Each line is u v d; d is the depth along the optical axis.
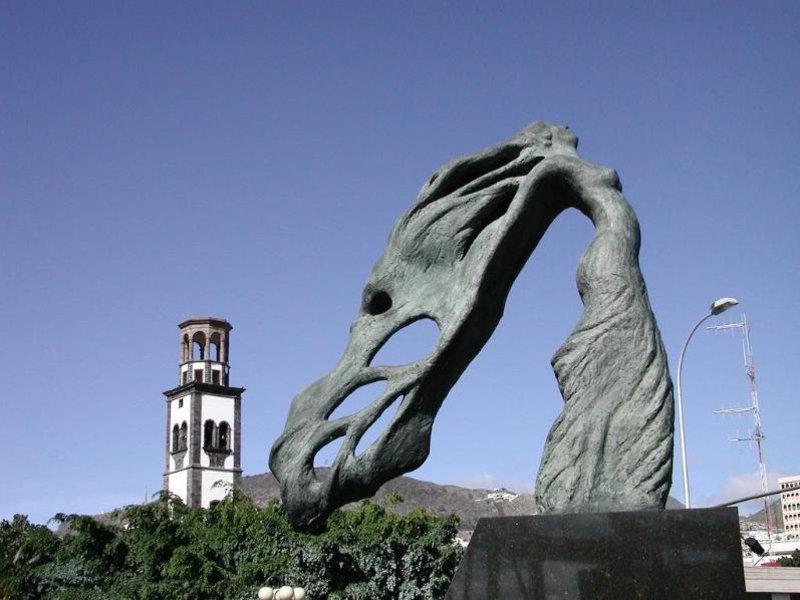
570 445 4.71
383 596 17.97
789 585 17.78
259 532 18.92
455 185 5.98
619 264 4.97
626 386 4.71
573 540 4.32
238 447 60.91
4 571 18.36
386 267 5.86
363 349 5.64
